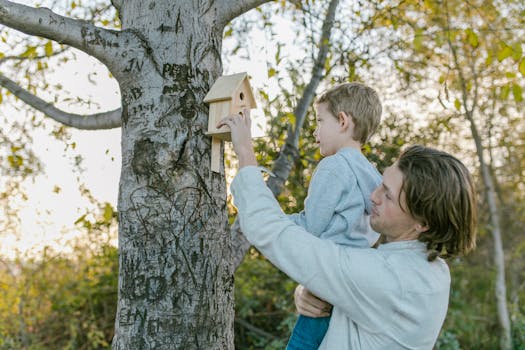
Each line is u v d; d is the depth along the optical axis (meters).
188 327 1.51
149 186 1.53
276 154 3.29
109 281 5.11
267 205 1.30
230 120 1.49
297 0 2.96
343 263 1.23
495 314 5.78
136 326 1.51
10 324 4.84
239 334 5.19
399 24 3.11
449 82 4.12
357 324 1.27
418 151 1.34
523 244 6.73
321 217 1.53
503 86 2.57
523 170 6.94
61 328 5.15
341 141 1.73
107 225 4.23
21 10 1.44
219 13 1.72
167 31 1.59
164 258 1.51
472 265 6.92
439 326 1.29
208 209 1.58
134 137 1.56
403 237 1.34
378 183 1.66
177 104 1.56
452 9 3.42
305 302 1.49
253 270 5.18
